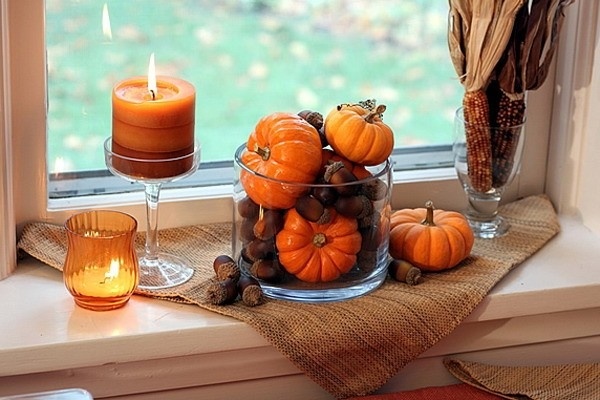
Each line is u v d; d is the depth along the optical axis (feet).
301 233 4.35
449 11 4.69
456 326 4.48
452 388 4.55
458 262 4.65
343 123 4.35
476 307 4.55
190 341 4.34
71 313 4.38
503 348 4.73
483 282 4.58
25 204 4.67
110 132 4.79
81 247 4.33
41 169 4.65
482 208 4.92
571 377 4.63
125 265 4.37
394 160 5.10
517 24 4.65
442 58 5.08
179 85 4.47
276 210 4.36
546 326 4.72
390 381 4.66
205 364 4.45
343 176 4.30
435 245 4.58
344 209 4.33
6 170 4.48
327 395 4.61
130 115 4.33
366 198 4.38
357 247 4.42
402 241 4.61
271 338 4.32
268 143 4.33
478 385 4.56
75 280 4.35
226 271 4.43
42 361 4.24
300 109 5.00
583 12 4.88
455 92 5.13
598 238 4.95
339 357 4.39
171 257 4.68
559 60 5.02
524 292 4.58
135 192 4.85
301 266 4.39
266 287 4.47
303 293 4.45
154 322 4.35
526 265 4.75
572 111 5.00
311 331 4.35
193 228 4.85
